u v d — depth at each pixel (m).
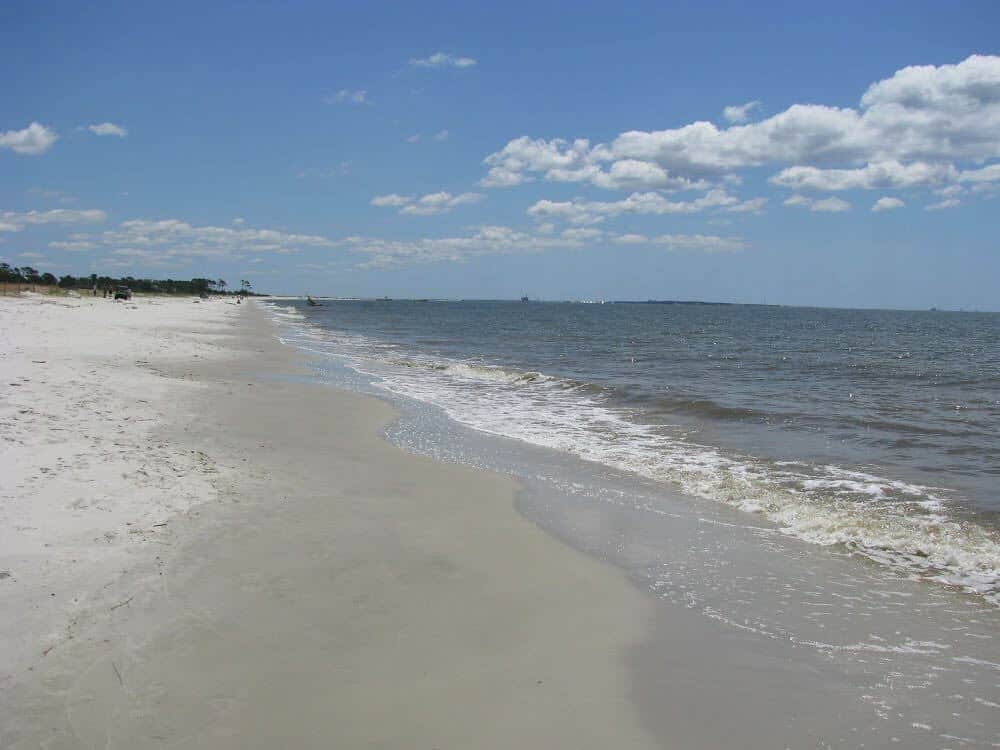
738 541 8.02
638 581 6.75
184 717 3.93
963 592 6.62
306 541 6.95
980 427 15.84
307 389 19.75
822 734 4.27
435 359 34.53
